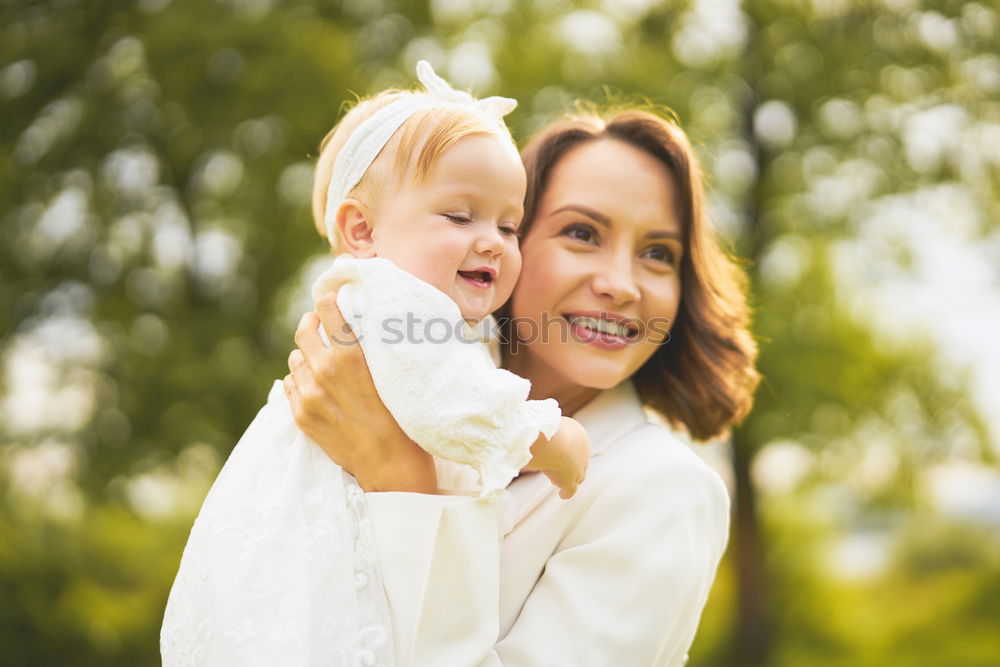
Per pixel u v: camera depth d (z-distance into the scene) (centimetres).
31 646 1362
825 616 1730
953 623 1861
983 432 1415
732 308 260
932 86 1372
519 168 210
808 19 1412
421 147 203
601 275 228
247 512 191
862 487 1434
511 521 212
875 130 1375
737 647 1445
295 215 1230
